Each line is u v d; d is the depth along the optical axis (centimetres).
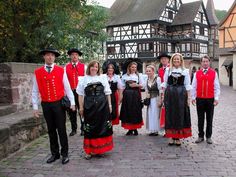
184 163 570
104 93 623
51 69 583
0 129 604
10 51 1111
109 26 4334
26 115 749
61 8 1147
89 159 604
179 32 4328
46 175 521
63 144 587
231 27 3731
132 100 804
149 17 4075
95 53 1416
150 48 4078
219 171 525
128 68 817
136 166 557
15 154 643
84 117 610
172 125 683
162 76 796
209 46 4766
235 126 924
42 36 1134
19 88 827
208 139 718
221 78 3647
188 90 692
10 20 1059
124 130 887
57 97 581
